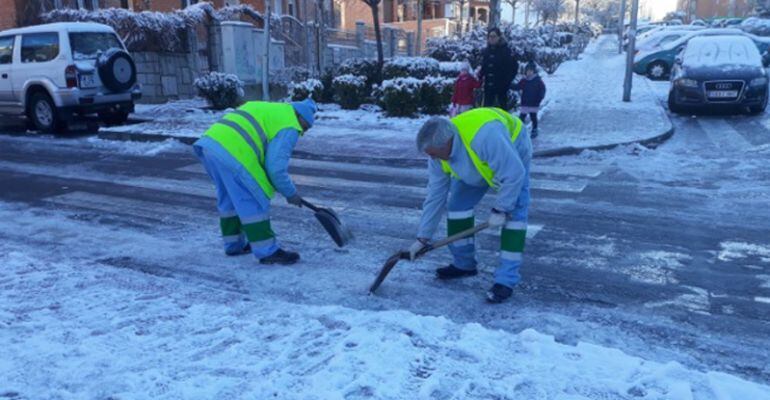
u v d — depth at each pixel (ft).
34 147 35.27
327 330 11.14
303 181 26.02
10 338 11.07
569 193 23.15
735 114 42.57
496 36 33.73
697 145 32.07
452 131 12.15
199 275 15.29
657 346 11.43
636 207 21.09
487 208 21.35
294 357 10.09
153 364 9.98
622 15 120.26
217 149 14.71
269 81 57.00
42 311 12.37
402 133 37.60
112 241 18.16
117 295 13.30
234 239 16.51
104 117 42.57
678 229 18.63
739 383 9.14
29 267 15.29
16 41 39.14
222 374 9.59
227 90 46.98
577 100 49.29
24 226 19.84
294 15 87.15
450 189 14.38
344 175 27.20
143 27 51.29
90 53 38.93
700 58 43.39
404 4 126.11
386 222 19.75
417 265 15.75
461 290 14.11
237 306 12.54
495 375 9.34
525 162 13.12
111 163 30.58
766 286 14.25
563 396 8.72
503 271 13.34
